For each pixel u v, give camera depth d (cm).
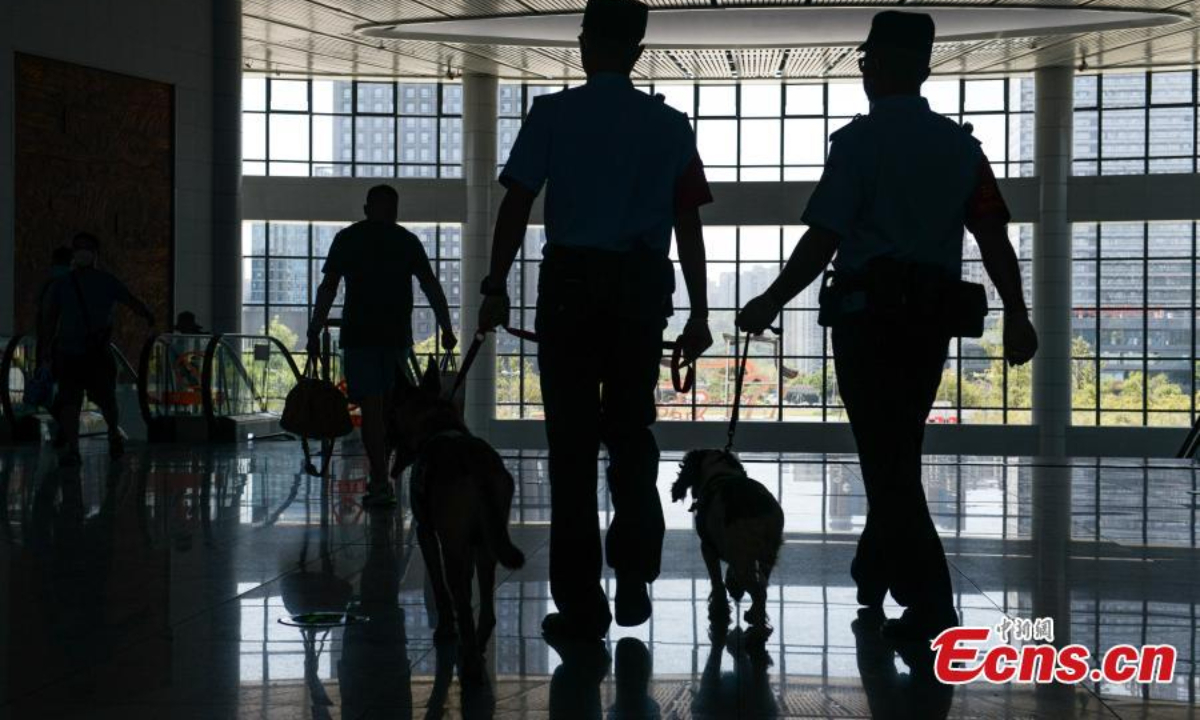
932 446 3259
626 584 424
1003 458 1316
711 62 3034
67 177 1836
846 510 796
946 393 3522
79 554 593
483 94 3241
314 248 3591
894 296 420
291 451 1283
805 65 3075
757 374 3569
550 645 412
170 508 777
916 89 441
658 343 435
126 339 1916
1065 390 3178
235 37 2086
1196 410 3397
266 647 405
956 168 432
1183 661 392
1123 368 3441
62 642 411
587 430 429
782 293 432
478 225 3234
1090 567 580
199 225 2041
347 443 1443
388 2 2386
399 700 342
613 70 439
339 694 348
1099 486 988
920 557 421
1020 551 630
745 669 379
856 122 436
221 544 630
